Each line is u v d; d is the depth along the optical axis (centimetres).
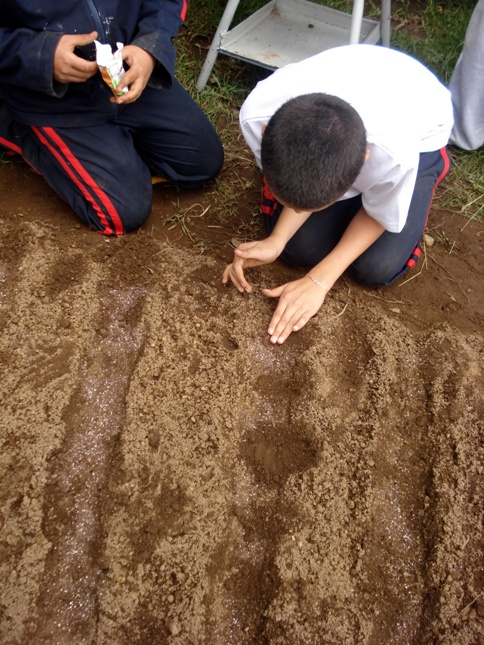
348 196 182
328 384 180
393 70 176
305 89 166
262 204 208
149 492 154
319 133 135
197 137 218
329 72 170
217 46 255
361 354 189
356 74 170
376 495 162
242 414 171
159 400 169
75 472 156
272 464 163
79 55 184
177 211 225
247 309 194
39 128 193
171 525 150
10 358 174
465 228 237
